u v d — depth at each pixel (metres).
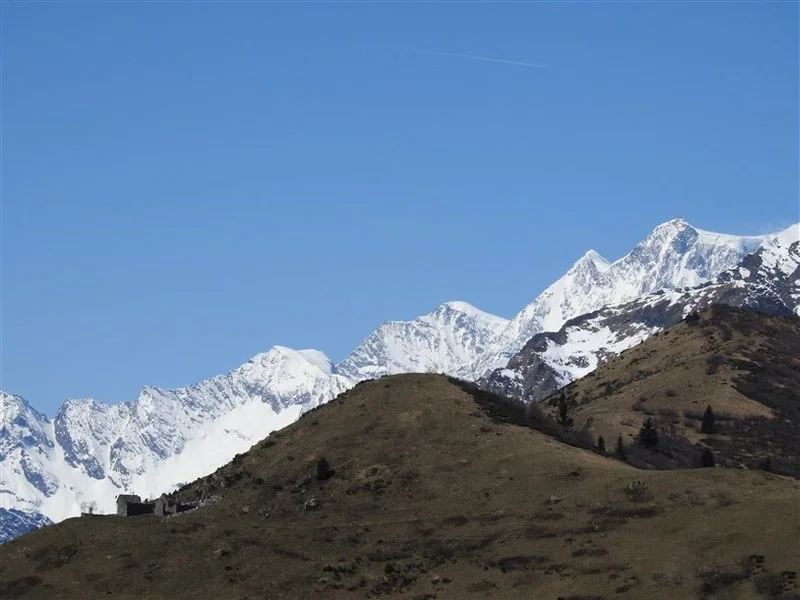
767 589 180.25
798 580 181.00
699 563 191.75
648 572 192.25
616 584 191.12
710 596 182.50
